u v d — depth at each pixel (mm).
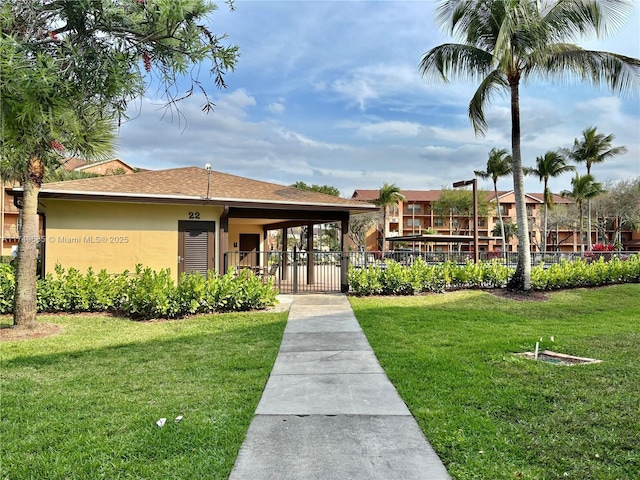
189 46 2152
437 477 2854
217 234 12359
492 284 13102
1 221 23219
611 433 3439
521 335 7207
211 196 11906
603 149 32281
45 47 1827
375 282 11891
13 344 6676
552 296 12102
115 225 11516
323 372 5312
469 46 11938
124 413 3908
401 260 20844
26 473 2869
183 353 6184
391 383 4832
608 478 2812
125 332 7594
